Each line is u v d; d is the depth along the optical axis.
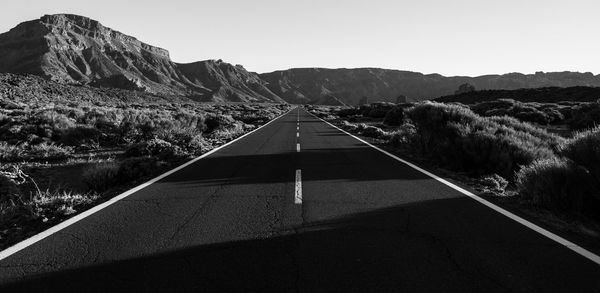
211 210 6.42
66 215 6.21
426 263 4.22
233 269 4.07
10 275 3.95
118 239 5.01
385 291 3.58
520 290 3.61
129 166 9.61
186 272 4.00
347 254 4.48
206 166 11.22
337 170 10.52
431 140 13.13
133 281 3.80
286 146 16.80
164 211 6.37
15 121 18.09
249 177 9.47
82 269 4.09
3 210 6.43
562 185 6.54
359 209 6.47
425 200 7.09
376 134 21.70
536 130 14.23
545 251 4.57
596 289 3.63
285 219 5.89
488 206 6.65
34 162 12.76
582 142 6.88
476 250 4.60
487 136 10.64
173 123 19.38
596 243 4.86
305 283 3.74
